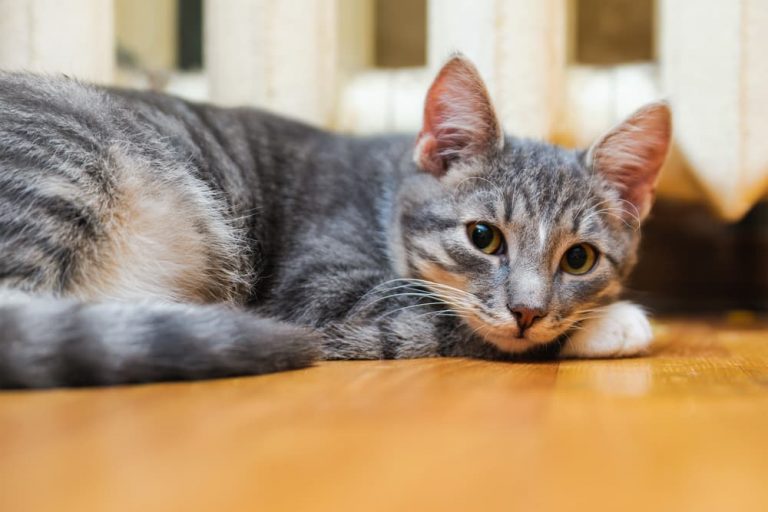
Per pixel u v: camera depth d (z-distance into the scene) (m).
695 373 0.40
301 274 0.46
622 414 0.32
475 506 0.22
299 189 0.49
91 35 0.57
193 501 0.22
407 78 0.61
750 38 0.54
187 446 0.28
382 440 0.29
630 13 0.71
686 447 0.29
